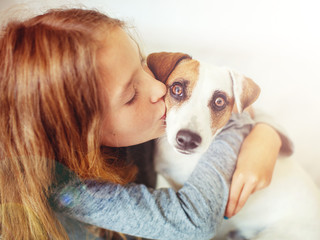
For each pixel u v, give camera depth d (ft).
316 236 1.70
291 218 1.72
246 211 1.72
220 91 1.59
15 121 1.32
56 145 1.36
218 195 1.44
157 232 1.38
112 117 1.38
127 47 1.38
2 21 1.52
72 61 1.20
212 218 1.41
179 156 1.61
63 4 1.65
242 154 1.58
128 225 1.38
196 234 1.40
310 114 1.83
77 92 1.24
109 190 1.41
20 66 1.23
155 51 1.82
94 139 1.36
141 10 1.86
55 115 1.28
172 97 1.56
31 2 1.61
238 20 1.85
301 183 1.76
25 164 1.41
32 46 1.23
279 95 1.84
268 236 1.72
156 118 1.54
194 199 1.41
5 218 1.52
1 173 1.46
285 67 1.82
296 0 1.78
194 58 1.79
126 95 1.37
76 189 1.41
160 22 1.87
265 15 1.82
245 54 1.85
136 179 1.69
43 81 1.22
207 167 1.50
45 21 1.31
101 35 1.29
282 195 1.73
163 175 1.72
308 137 1.86
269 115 1.86
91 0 1.74
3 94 1.28
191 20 1.88
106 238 1.72
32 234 1.52
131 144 1.54
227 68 1.65
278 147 1.66
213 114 1.58
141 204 1.37
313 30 1.79
